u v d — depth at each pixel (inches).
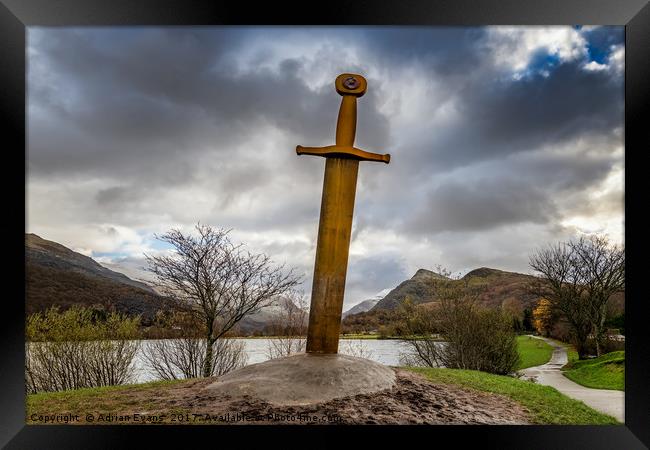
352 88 228.7
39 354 362.6
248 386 203.9
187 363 402.3
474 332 441.1
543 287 526.3
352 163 226.4
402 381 230.4
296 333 433.7
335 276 223.1
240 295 406.3
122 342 383.2
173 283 399.2
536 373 449.1
